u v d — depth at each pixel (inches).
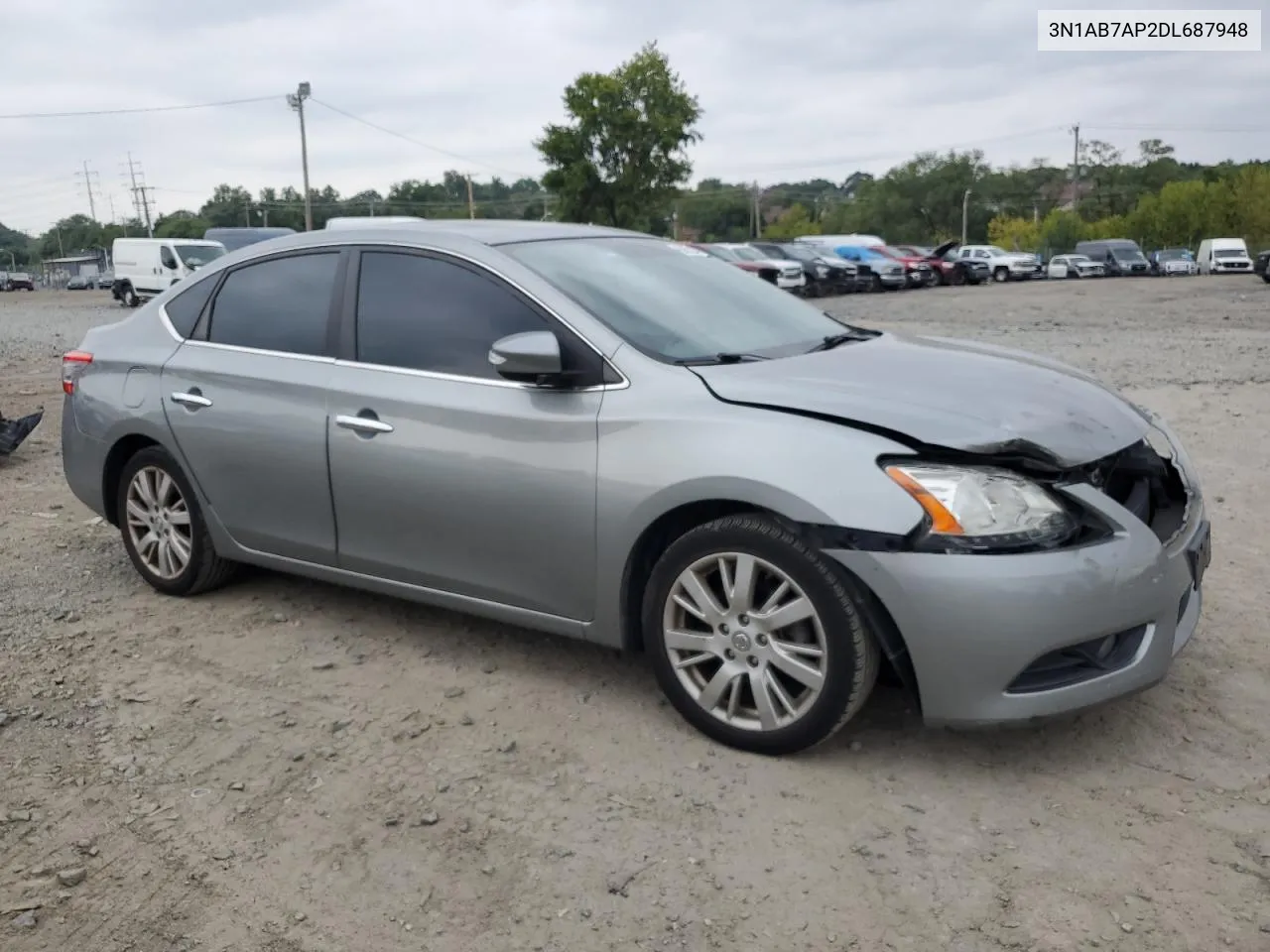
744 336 156.7
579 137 1496.1
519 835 119.7
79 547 229.1
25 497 273.7
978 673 119.3
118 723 147.9
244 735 143.7
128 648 173.6
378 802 126.9
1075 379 148.9
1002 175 4446.4
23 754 139.9
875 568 120.1
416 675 160.9
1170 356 498.6
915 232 4510.3
